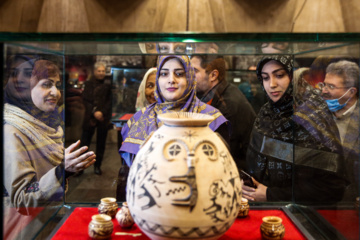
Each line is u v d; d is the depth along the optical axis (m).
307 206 1.62
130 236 1.37
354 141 1.27
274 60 1.64
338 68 1.35
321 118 1.50
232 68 1.65
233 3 1.14
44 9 1.14
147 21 1.15
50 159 1.59
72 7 1.14
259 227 1.47
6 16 1.13
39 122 1.50
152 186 1.08
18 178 1.31
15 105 1.32
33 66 1.42
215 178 1.08
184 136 1.12
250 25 1.15
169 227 1.07
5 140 1.24
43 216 1.52
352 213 1.29
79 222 1.50
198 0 1.15
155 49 1.35
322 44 1.24
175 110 1.54
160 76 1.54
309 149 1.60
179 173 1.06
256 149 1.72
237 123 1.69
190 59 1.59
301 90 1.64
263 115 1.72
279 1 1.14
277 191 1.77
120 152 1.64
